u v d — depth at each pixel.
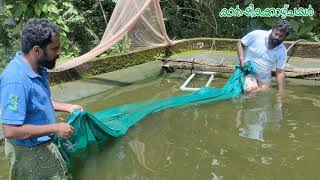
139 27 3.44
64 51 3.48
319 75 3.04
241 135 2.15
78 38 3.91
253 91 2.78
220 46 3.95
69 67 2.80
